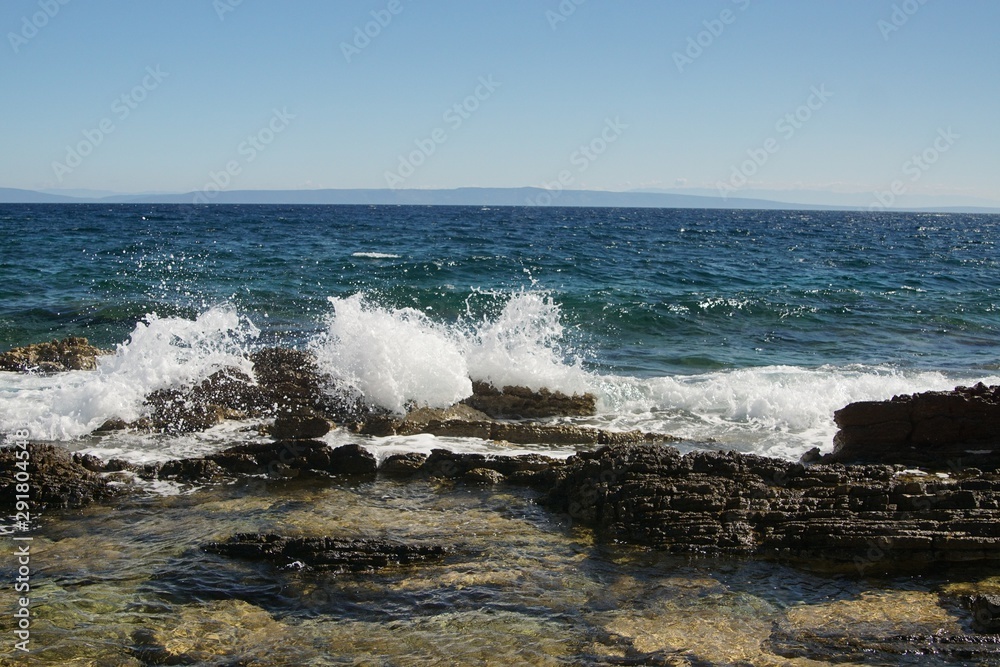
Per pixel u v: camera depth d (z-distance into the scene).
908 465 8.71
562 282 27.27
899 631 5.93
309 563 6.95
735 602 6.38
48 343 14.24
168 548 7.26
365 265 29.69
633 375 14.70
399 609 6.24
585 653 5.64
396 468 9.40
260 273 26.81
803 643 5.79
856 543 7.04
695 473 8.21
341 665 5.48
